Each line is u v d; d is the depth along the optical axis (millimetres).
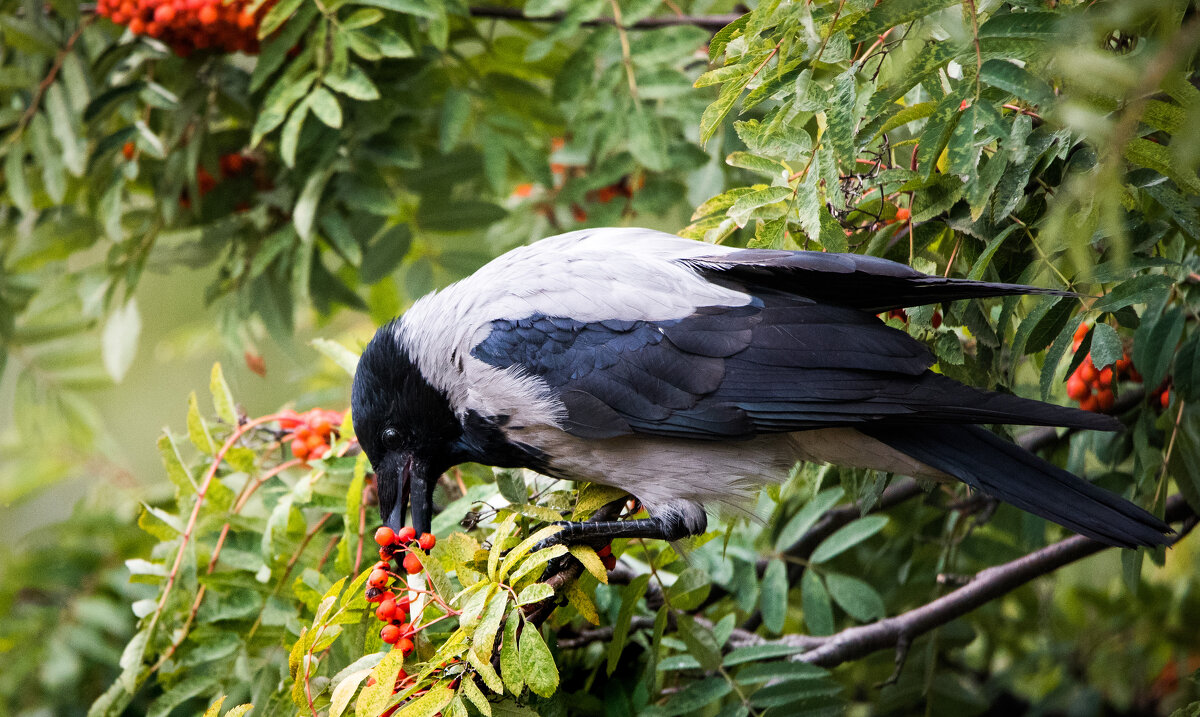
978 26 4328
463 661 4059
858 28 4465
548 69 7836
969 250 4945
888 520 5992
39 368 8047
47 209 7809
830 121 4480
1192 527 5707
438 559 4465
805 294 5078
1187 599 7402
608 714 5109
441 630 4730
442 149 6973
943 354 4879
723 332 4969
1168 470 5336
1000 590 5930
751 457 5168
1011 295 4738
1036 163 4594
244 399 10438
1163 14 3641
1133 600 7496
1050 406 4375
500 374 5121
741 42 4773
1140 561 5375
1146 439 5387
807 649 5992
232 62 7555
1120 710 7672
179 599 5273
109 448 8180
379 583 4449
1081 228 4441
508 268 5387
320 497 5453
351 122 6914
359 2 6336
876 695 7055
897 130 5504
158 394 10828
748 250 5039
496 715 4223
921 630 5930
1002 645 7668
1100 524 4590
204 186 7633
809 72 4559
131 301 7430
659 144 6852
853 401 4797
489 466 5652
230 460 5574
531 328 5141
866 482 5465
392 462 5527
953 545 6625
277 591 5375
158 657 5371
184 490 5512
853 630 5992
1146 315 5109
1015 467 4844
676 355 4984
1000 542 6828
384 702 3896
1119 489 5941
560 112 7547
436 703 3902
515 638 4047
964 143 4348
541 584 4070
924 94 5242
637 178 7363
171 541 5418
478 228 7492
